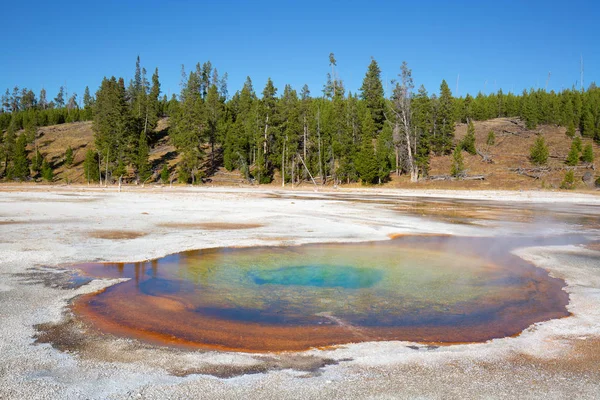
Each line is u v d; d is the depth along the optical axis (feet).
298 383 18.15
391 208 103.91
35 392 16.97
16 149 270.87
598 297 31.91
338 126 232.73
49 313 26.63
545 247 53.42
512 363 20.48
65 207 92.94
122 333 23.82
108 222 68.59
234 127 259.80
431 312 28.53
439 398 17.02
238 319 26.78
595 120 276.00
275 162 248.93
